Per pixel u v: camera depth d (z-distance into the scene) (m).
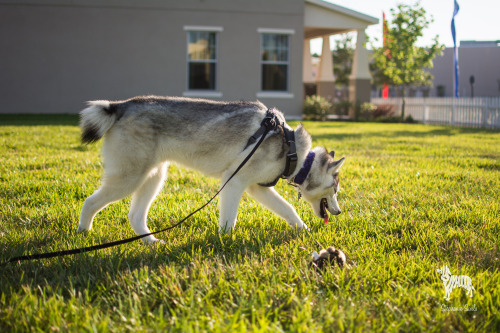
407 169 7.11
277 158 3.90
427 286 2.82
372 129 14.89
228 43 18.16
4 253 3.28
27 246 3.47
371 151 9.29
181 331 2.19
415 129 15.55
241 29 18.16
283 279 2.90
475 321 2.43
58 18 17.08
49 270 3.01
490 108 17.20
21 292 2.65
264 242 3.70
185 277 2.84
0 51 16.89
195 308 2.42
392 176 6.55
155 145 3.74
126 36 17.53
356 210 4.80
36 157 7.30
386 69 21.67
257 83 18.58
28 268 3.00
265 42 18.58
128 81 17.80
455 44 20.44
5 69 17.02
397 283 2.88
